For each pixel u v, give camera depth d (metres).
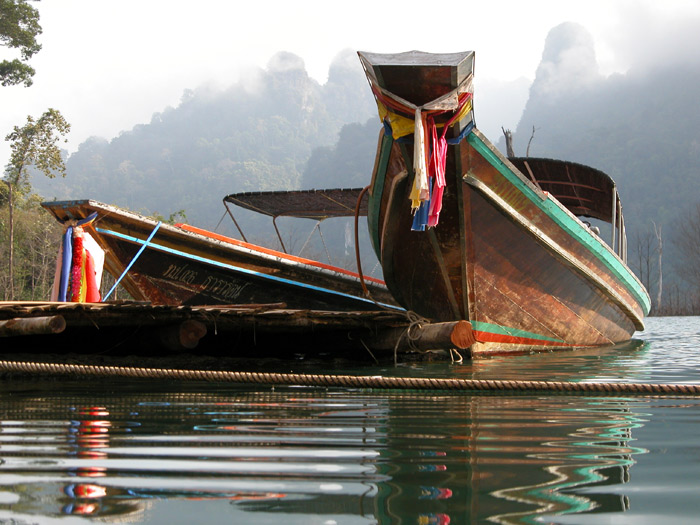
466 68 7.11
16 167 30.14
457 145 7.72
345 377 5.57
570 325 10.58
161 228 11.45
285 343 8.98
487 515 2.06
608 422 3.79
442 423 3.75
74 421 3.84
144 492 2.29
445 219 8.41
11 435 3.38
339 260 66.69
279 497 2.23
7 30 30.67
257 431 3.49
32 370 5.82
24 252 26.34
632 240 124.56
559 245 9.34
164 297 12.33
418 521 2.00
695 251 88.50
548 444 3.14
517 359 9.10
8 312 6.37
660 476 2.54
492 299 9.13
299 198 14.13
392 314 8.14
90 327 7.38
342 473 2.56
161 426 3.66
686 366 7.86
